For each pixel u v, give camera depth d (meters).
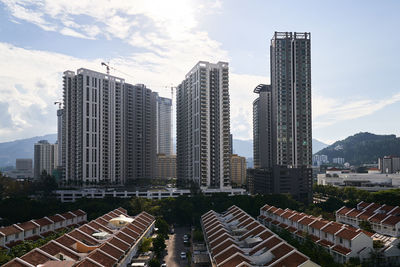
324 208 168.25
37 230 101.19
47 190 192.38
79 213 126.81
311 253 74.25
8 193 182.88
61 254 73.88
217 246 82.00
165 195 185.75
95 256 71.50
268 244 76.75
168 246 108.56
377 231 109.94
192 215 142.38
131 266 81.19
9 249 85.81
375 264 81.88
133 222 108.56
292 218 110.75
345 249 83.44
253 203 151.38
